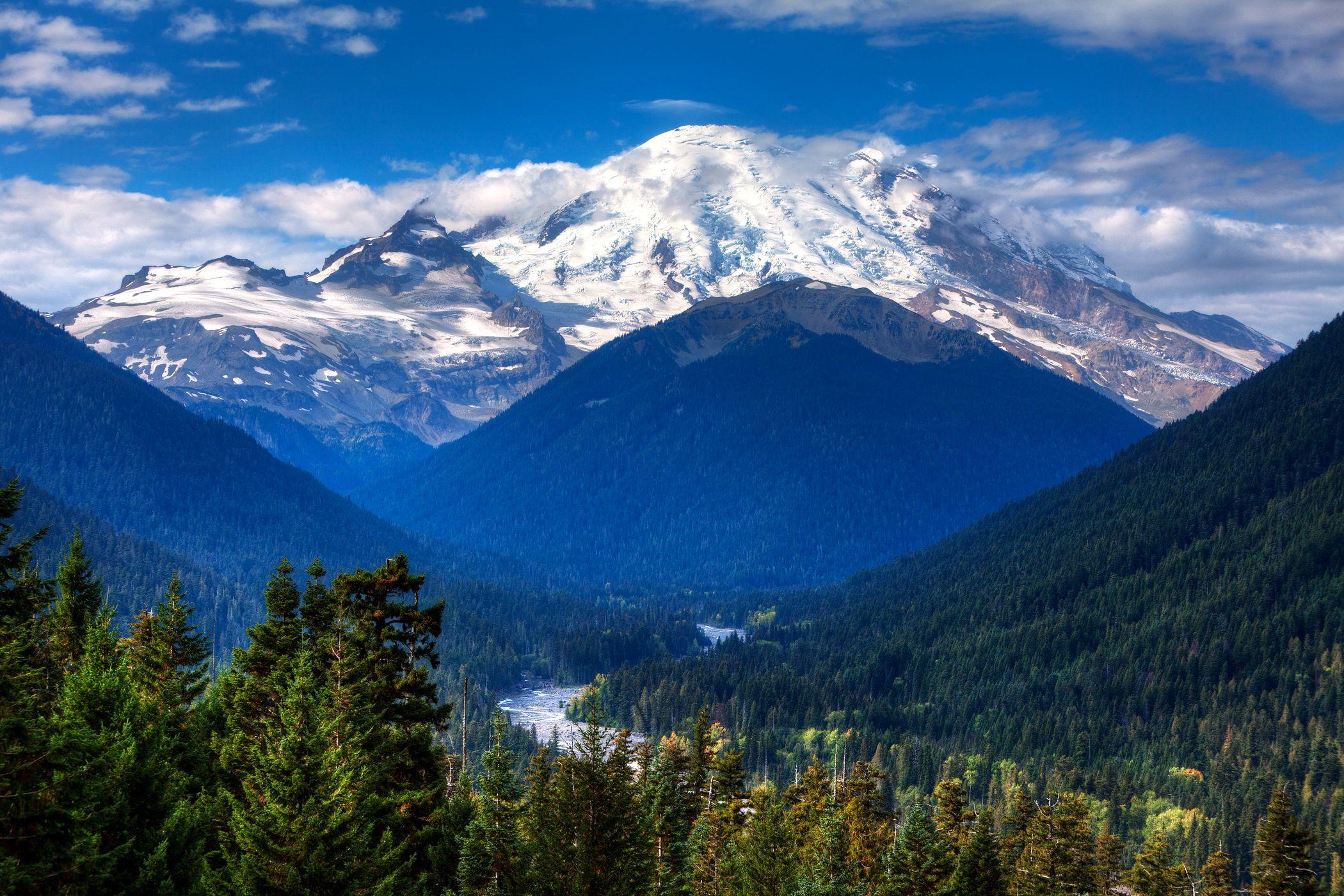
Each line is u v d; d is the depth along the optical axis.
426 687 72.31
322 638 71.62
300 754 57.78
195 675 85.44
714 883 93.06
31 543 69.56
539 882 69.06
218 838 63.91
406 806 70.38
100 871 53.59
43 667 81.31
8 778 52.28
